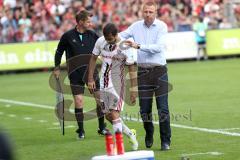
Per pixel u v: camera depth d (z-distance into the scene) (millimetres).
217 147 31875
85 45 36625
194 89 61094
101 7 96438
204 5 100438
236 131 36844
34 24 92250
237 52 97500
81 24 36469
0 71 87625
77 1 96625
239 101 51219
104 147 33125
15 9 92375
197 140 34250
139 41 31500
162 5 99625
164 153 30750
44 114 48062
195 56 95312
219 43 96875
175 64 90625
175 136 35875
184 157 28812
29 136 37844
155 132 37469
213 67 83562
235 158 28828
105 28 30578
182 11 100500
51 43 89312
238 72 75875
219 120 41562
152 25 31328
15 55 88312
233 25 100812
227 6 101875
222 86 62594
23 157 31078
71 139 36250
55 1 94500
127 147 32812
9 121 45000
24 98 59500
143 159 24656
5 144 13359
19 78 80625
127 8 97312
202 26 96000
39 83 72875
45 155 31438
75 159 29984
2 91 66625
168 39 94312
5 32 90000
